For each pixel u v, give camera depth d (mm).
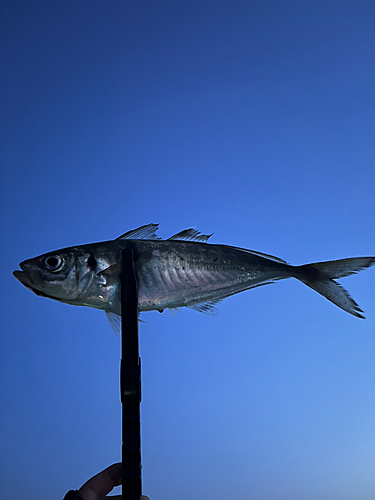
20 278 282
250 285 317
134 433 201
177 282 287
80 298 282
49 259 282
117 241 291
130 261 265
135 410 204
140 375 213
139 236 315
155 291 281
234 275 306
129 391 207
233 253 314
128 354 217
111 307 278
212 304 304
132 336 221
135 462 197
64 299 283
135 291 232
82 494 205
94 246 288
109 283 277
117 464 216
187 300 293
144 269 281
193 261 296
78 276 280
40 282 279
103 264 280
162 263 286
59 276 280
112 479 213
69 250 287
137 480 195
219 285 301
